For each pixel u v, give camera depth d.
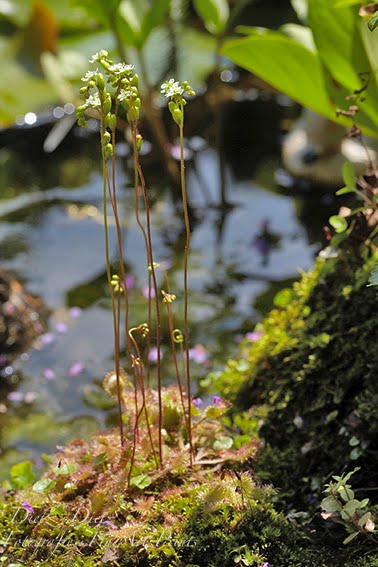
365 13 2.74
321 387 2.66
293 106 6.19
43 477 2.52
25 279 4.67
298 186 5.41
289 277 4.66
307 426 2.66
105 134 2.01
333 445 2.57
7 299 4.31
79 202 5.40
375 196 2.63
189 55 6.50
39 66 5.92
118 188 5.54
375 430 2.46
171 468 2.29
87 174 5.67
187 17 6.91
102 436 2.47
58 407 3.83
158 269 4.77
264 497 2.25
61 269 4.78
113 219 5.24
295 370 2.79
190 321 4.32
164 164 5.68
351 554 2.20
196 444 2.45
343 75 3.23
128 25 5.02
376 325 2.62
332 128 5.18
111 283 2.19
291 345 2.88
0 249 4.95
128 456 2.30
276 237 5.03
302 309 2.97
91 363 4.09
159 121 5.45
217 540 2.14
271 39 3.68
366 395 2.52
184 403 2.53
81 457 2.49
